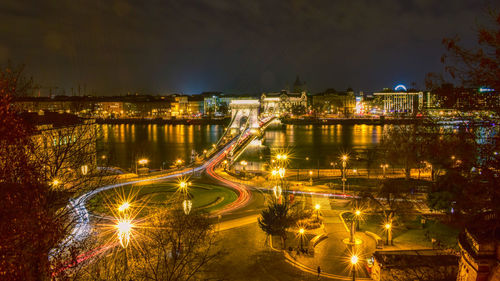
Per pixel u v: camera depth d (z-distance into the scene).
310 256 46.62
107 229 50.69
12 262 14.87
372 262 41.62
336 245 50.50
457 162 17.69
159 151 175.88
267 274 41.53
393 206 59.03
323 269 42.94
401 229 55.44
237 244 50.66
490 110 16.78
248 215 65.00
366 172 110.31
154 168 130.50
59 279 18.92
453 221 20.11
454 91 17.56
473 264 18.19
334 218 62.72
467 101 17.20
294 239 52.66
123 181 95.75
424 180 87.25
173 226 39.19
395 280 34.22
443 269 30.95
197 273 36.91
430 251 37.75
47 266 17.23
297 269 42.84
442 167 19.39
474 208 17.50
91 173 27.98
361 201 63.28
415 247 47.97
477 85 15.79
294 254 47.03
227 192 84.31
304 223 56.25
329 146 191.88
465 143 17.11
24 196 16.61
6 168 16.50
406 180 84.56
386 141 100.88
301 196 79.19
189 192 83.94
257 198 78.31
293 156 157.00
